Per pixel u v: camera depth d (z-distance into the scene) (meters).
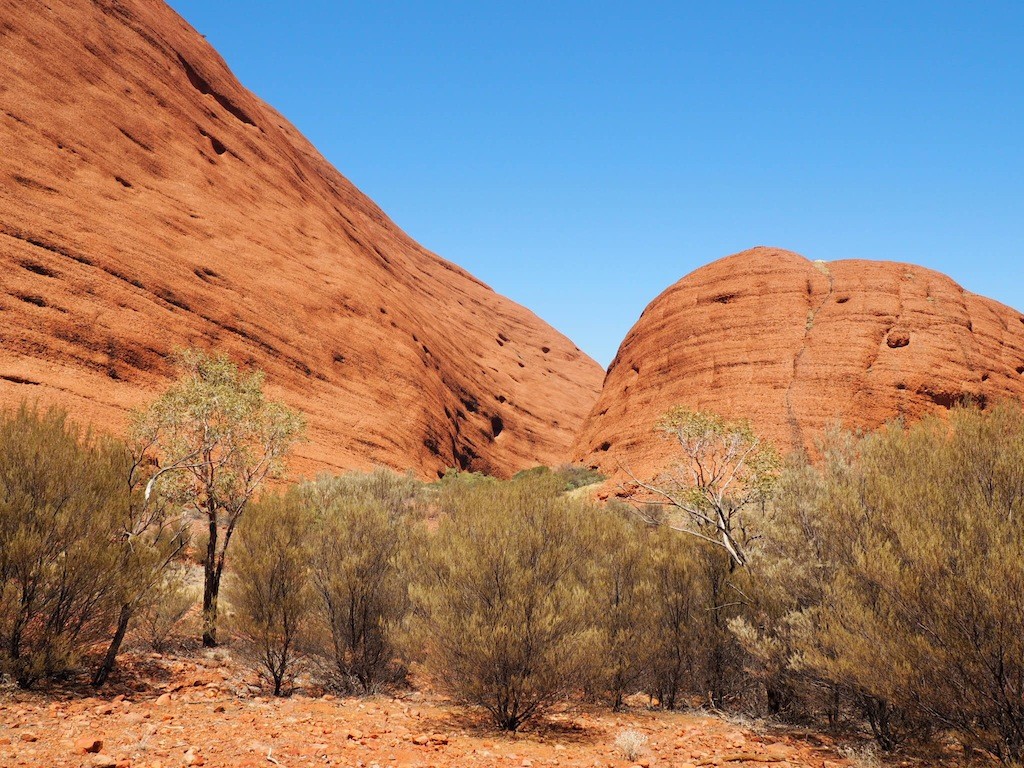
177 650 10.37
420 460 45.34
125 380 29.94
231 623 9.41
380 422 43.62
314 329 44.66
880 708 6.92
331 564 9.93
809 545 8.29
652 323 46.16
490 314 100.00
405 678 10.38
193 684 8.61
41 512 7.62
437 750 6.10
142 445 11.73
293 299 44.53
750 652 8.41
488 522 8.32
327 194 67.00
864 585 6.87
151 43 47.75
